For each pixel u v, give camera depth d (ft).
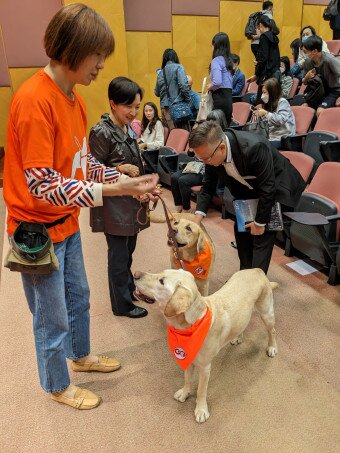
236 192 8.02
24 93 4.43
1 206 16.20
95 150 7.09
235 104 19.16
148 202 7.46
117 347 7.76
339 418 6.02
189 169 14.12
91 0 19.94
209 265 7.68
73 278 6.24
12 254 4.87
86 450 5.72
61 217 5.27
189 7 23.97
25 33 19.65
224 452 5.60
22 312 9.05
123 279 8.13
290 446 5.62
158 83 18.44
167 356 7.52
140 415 6.25
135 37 22.90
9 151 4.75
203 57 25.58
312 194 9.73
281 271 10.15
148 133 17.49
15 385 6.90
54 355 5.84
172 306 5.14
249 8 26.04
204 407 6.16
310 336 7.80
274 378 6.84
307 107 15.94
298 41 24.00
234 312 6.19
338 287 9.39
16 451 5.73
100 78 21.16
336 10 22.50
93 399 6.40
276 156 7.64
